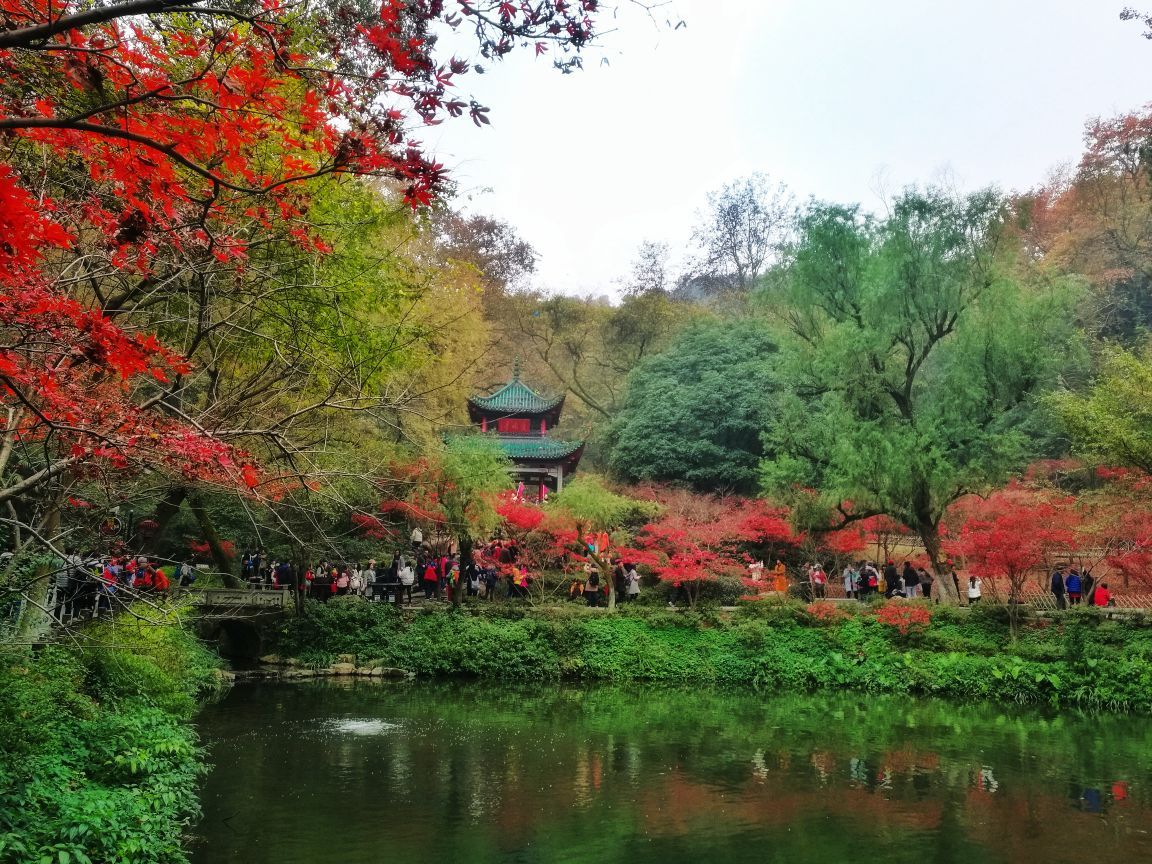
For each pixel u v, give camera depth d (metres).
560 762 15.15
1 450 8.18
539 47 4.70
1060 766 15.11
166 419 7.61
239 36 6.70
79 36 4.96
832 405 27.89
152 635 14.95
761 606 27.48
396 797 12.78
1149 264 39.78
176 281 9.10
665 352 44.97
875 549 37.94
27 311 5.23
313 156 9.27
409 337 13.21
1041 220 48.50
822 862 10.48
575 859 10.45
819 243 27.58
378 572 30.91
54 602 11.36
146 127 5.07
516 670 25.31
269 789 13.03
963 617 25.45
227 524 28.89
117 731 10.88
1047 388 28.62
